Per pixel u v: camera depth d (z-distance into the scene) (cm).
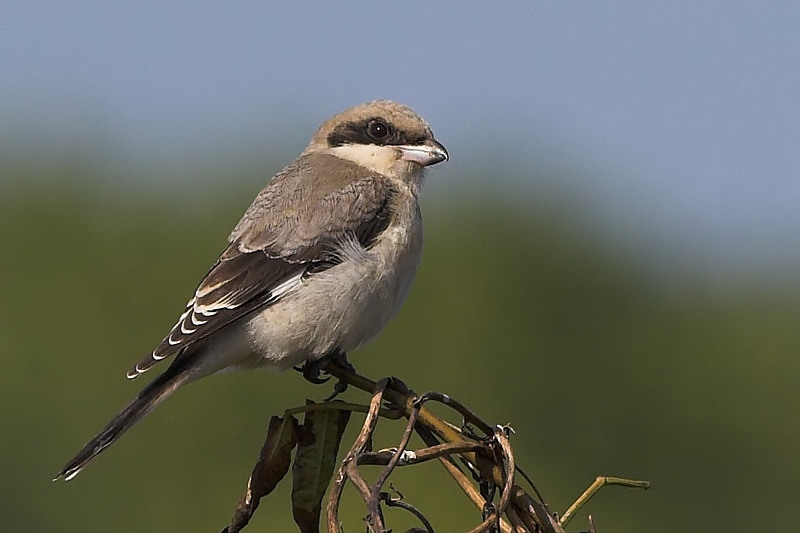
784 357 1366
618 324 1393
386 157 868
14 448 1178
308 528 588
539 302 1382
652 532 1273
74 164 1408
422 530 523
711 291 1445
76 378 1233
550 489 1267
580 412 1329
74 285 1295
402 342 1316
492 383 1324
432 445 572
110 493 1162
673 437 1327
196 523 1149
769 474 1314
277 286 792
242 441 1190
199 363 782
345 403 579
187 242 1360
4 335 1237
